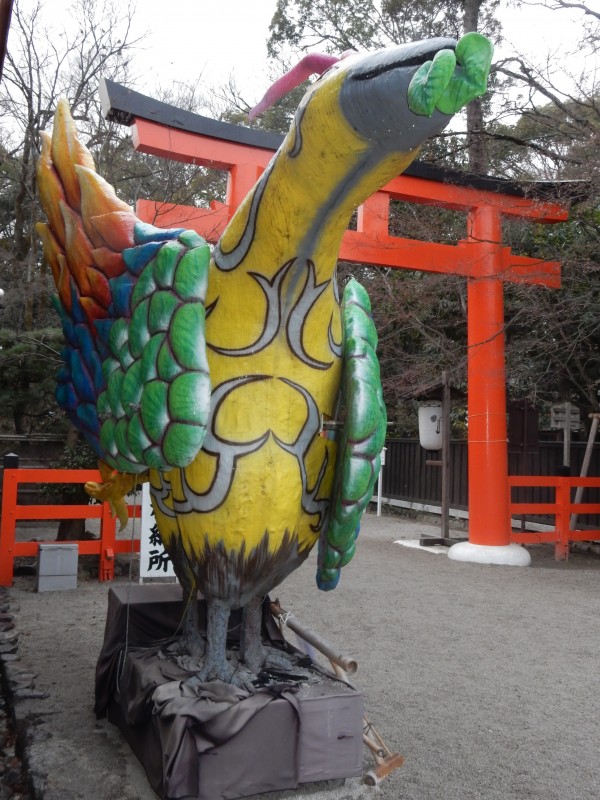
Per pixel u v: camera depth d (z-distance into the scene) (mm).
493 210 7242
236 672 2457
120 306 2314
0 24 2430
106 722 3004
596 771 2748
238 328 2270
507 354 8391
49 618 4805
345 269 9633
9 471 5762
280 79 2164
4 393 8031
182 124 5734
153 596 3141
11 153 10969
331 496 2471
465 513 10703
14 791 2600
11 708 3273
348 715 2402
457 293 9250
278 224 2129
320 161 1932
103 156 9930
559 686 3732
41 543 5801
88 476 5898
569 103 9469
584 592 6137
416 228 8125
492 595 5930
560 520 7859
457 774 2676
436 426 8938
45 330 7789
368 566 7086
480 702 3455
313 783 2480
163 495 2436
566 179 7309
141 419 2152
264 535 2271
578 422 9711
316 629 4703
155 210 5820
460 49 1518
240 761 2225
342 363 2475
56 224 2654
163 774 2176
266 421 2273
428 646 4395
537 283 7277
